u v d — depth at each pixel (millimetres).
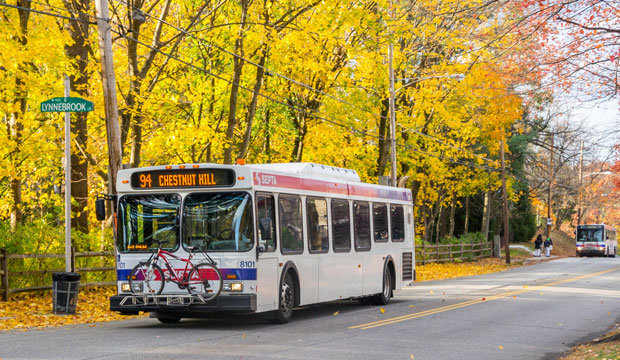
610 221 100000
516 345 13695
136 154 24719
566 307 21203
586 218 105125
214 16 27719
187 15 28375
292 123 35094
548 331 15977
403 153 40281
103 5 19500
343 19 26672
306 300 17141
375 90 36969
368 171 40500
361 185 20859
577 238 74688
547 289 27859
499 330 15797
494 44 13016
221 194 14977
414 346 12922
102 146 31062
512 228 78312
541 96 13414
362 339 13594
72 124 24375
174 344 12422
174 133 25141
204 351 11609
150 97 24078
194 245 14875
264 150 36750
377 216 21875
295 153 36156
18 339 13031
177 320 16688
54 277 17688
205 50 28453
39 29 20953
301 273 16906
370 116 36062
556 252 80875
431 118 41812
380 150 38656
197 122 28422
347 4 26609
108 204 26500
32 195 28859
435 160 41906
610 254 77438
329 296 18344
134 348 11852
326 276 18203
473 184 50656
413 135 40938
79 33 24484
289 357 11219
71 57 23734
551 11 11883
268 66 30625
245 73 29797
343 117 34094
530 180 70188
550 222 69875
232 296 14547
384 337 13984
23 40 21484
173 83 27875
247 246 14750
